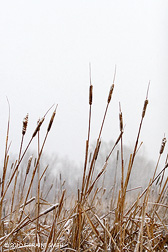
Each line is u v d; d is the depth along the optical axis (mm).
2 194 1903
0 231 1995
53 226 2025
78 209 2051
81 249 2156
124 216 2264
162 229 2365
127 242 2215
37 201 2086
